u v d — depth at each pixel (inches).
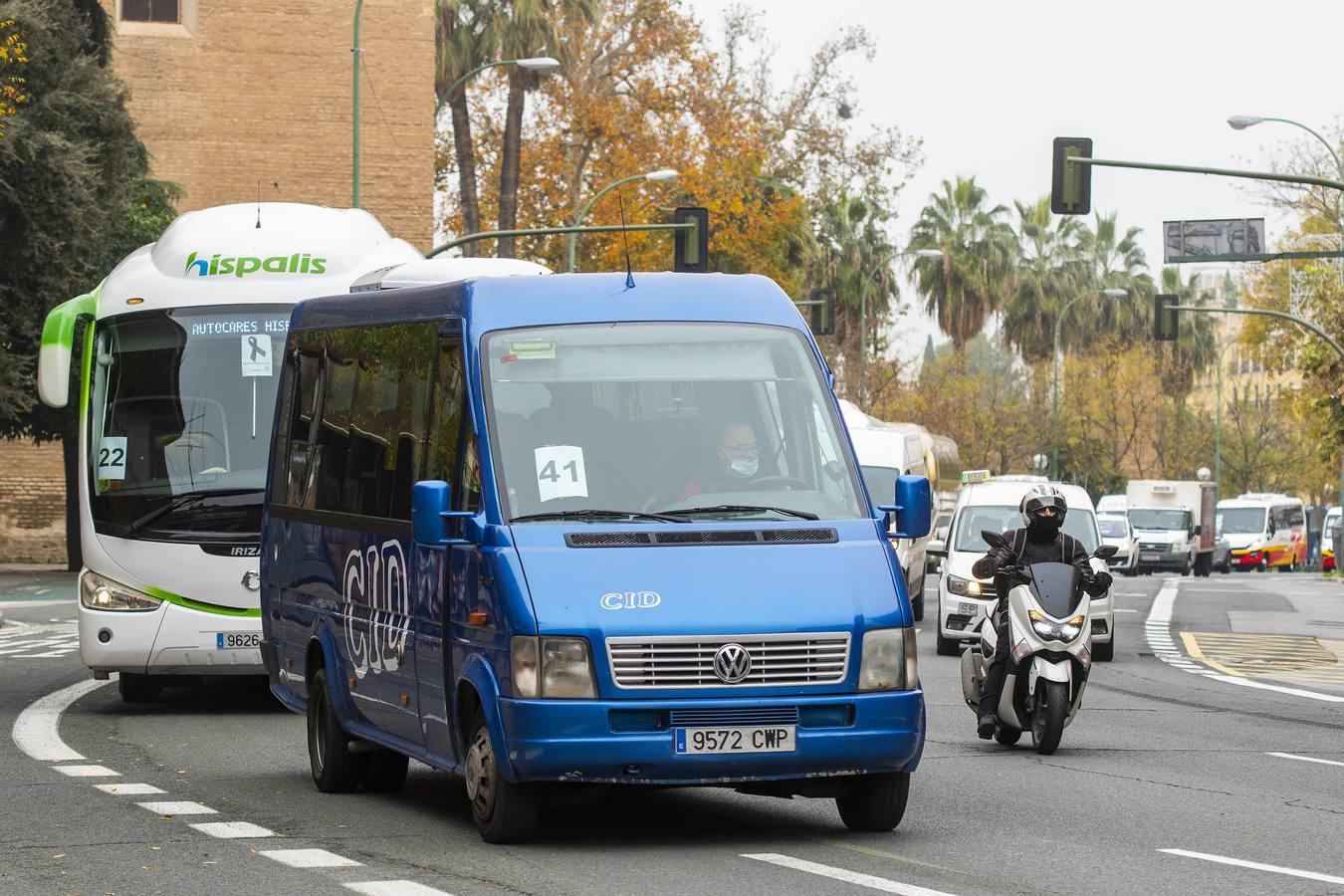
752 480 478.9
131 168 2133.4
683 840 473.4
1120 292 3816.4
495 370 482.9
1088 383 4320.9
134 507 777.6
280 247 807.7
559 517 462.6
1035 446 4065.0
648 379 485.7
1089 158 1424.7
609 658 436.1
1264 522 4224.9
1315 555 5098.4
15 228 1764.3
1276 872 431.8
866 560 463.5
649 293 502.9
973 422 4079.7
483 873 425.7
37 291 1798.7
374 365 558.3
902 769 457.4
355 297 588.7
